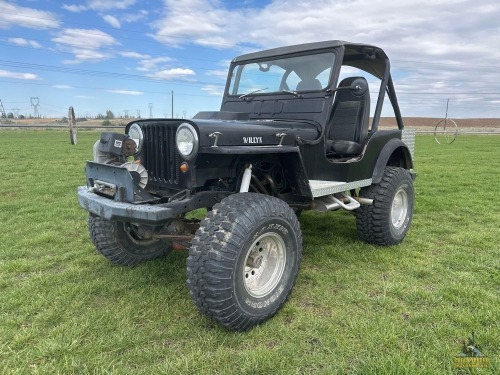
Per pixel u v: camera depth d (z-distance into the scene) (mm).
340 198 3717
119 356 2256
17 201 6340
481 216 5426
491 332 2410
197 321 2615
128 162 2727
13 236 4508
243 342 2404
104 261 3693
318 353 2275
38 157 13180
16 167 10469
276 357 2203
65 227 4875
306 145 3297
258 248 2656
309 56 3734
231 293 2348
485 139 26281
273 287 2684
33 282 3213
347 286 3166
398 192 4203
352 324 2545
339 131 4082
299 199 3523
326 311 2783
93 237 3393
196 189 2785
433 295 2951
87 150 15891
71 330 2486
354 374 2055
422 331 2455
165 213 2455
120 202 2621
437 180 8711
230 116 3557
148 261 3639
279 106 3795
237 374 2100
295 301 2934
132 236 3498
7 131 33250
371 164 3930
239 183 2963
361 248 4059
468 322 2543
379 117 4117
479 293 2965
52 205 6059
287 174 3160
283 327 2551
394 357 2154
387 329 2473
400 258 3768
